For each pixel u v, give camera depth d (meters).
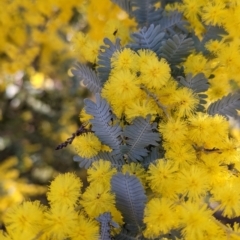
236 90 0.19
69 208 0.15
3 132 0.36
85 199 0.15
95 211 0.15
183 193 0.15
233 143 0.16
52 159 0.35
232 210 0.15
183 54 0.17
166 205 0.15
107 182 0.16
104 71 0.17
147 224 0.15
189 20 0.19
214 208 0.16
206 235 0.15
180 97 0.16
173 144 0.16
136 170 0.16
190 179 0.15
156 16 0.19
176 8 0.19
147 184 0.16
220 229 0.15
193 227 0.15
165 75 0.16
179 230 0.15
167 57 0.17
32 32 0.28
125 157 0.16
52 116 0.36
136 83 0.16
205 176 0.15
